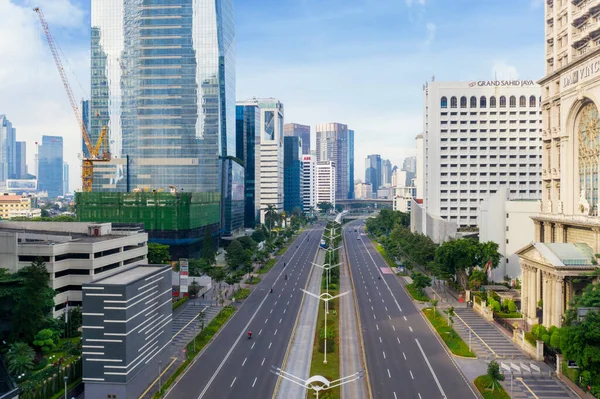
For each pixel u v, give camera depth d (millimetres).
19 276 99812
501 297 133875
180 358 91812
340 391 76812
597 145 110312
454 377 82375
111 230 152000
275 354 93438
